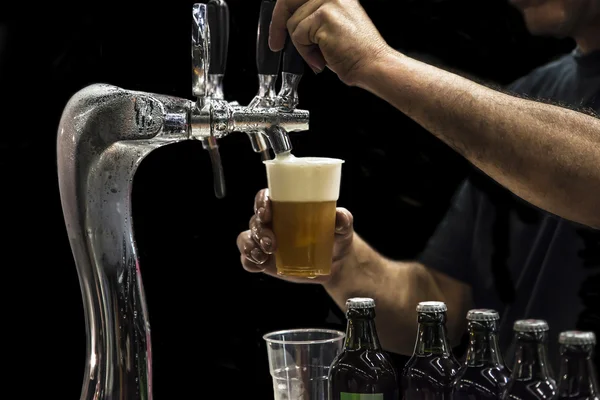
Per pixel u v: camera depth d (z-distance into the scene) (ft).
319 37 3.90
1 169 8.50
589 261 4.81
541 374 2.63
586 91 4.95
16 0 8.32
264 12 3.70
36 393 8.62
